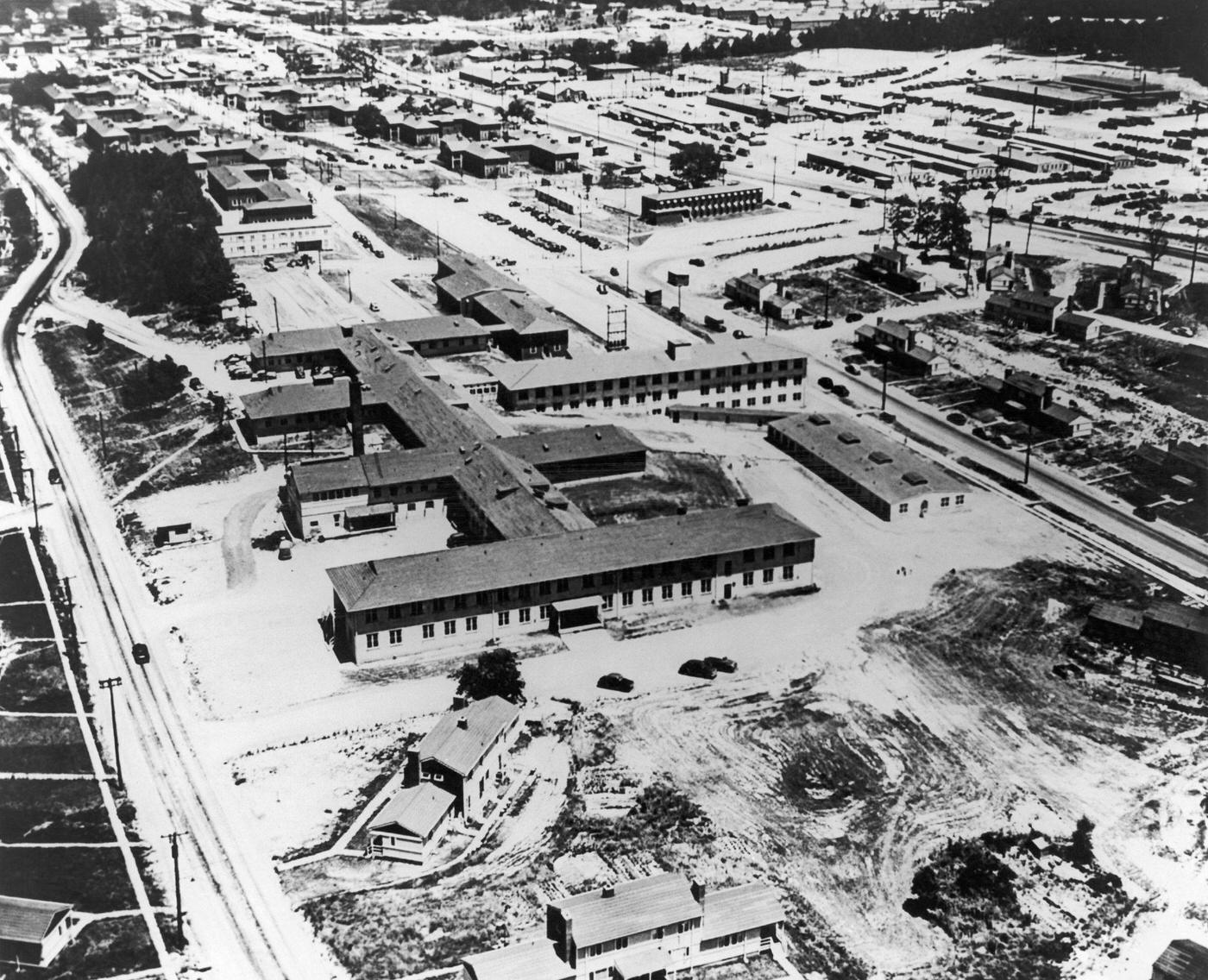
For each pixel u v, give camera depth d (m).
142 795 136.12
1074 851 126.50
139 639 168.38
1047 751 143.88
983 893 120.81
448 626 164.50
